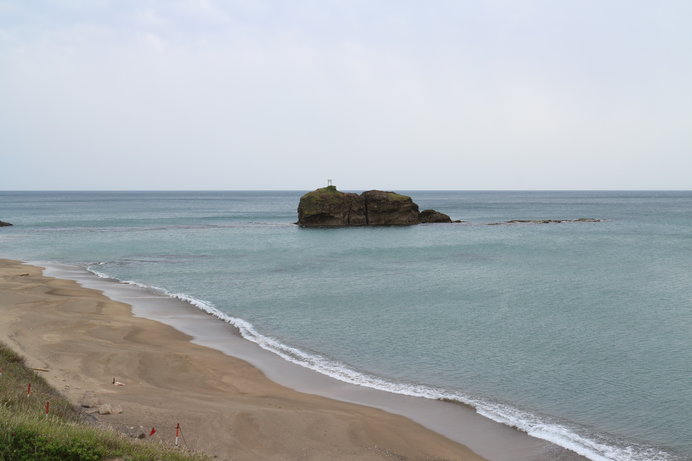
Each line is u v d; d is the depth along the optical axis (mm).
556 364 26109
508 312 36594
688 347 28578
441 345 29234
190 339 29859
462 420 20000
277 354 27641
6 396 15469
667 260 61375
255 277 50844
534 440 18453
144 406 18453
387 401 21719
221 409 18984
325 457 16562
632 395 22312
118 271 54500
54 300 36812
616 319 34562
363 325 33312
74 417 15789
